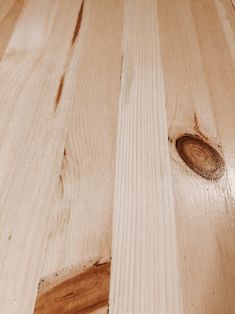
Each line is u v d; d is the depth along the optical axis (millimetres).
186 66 294
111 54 300
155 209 199
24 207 196
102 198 202
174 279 173
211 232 191
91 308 164
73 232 186
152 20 345
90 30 325
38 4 357
